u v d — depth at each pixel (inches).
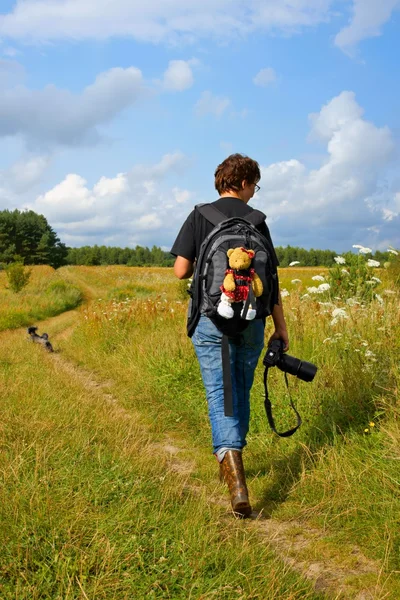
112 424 188.1
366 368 175.9
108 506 112.6
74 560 90.8
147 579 88.4
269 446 170.2
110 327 429.1
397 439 131.6
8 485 115.6
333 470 134.2
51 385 253.3
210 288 117.8
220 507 124.2
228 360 122.4
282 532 117.3
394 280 347.9
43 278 1523.1
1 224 4345.5
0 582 85.0
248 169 134.2
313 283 502.3
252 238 121.6
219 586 86.7
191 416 218.5
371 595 92.7
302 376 133.0
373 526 112.4
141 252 6560.0
